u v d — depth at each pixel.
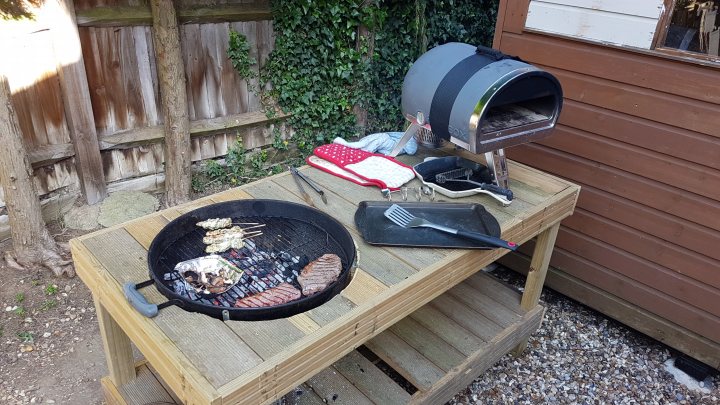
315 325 1.30
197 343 1.22
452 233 1.71
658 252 2.50
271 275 1.52
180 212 1.78
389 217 1.79
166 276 1.46
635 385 2.44
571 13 2.44
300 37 3.82
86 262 1.50
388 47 4.27
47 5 2.76
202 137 3.70
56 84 2.97
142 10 3.12
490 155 2.05
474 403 2.26
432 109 2.00
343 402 1.90
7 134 2.62
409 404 1.90
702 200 2.29
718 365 2.42
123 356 1.83
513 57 1.97
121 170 3.42
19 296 2.68
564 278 2.91
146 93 3.34
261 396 1.17
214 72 3.58
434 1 4.36
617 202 2.58
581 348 2.66
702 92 2.15
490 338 2.25
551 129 2.07
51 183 3.13
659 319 2.59
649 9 2.20
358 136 4.41
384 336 2.22
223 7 3.46
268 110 3.92
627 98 2.39
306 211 1.78
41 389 2.21
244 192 1.96
